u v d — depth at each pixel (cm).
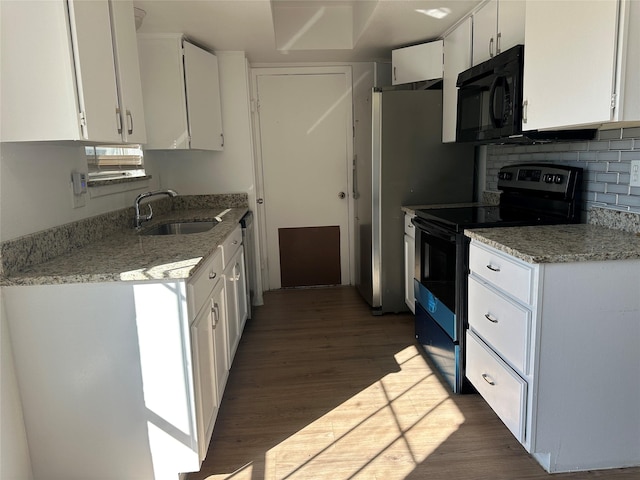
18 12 140
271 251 429
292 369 264
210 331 188
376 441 194
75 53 143
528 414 166
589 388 165
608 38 146
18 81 143
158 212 322
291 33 355
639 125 178
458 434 197
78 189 201
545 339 159
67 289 151
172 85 292
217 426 208
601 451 171
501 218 237
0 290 147
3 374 147
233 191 370
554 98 176
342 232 430
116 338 154
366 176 353
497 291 187
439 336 250
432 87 353
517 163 281
